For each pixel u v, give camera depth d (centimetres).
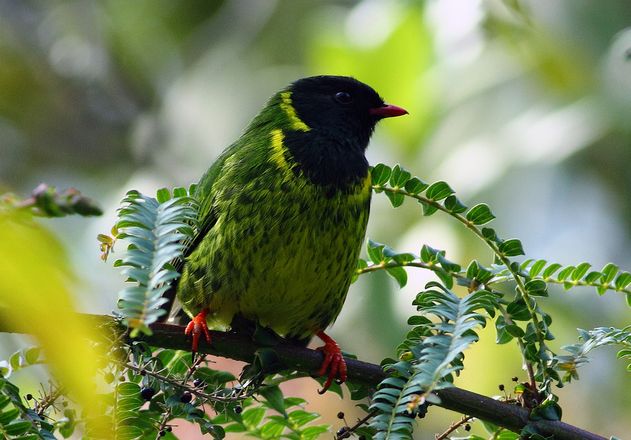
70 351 267
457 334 530
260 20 1730
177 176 1731
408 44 1352
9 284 260
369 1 1391
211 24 1908
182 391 584
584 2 1395
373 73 1359
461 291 1115
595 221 1426
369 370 672
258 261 802
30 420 505
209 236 809
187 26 1927
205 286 806
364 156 898
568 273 634
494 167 1373
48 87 1894
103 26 1944
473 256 1255
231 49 1738
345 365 672
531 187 1385
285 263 805
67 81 1908
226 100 1681
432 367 509
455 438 612
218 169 862
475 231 646
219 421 638
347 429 590
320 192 820
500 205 1373
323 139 881
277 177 816
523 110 1405
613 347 1413
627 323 1309
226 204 812
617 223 1428
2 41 1875
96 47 1939
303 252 808
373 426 522
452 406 598
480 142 1384
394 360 621
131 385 567
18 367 547
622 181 1432
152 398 585
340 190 828
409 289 1236
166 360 668
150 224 509
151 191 1719
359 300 1262
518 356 1279
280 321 845
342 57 1360
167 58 1930
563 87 1408
